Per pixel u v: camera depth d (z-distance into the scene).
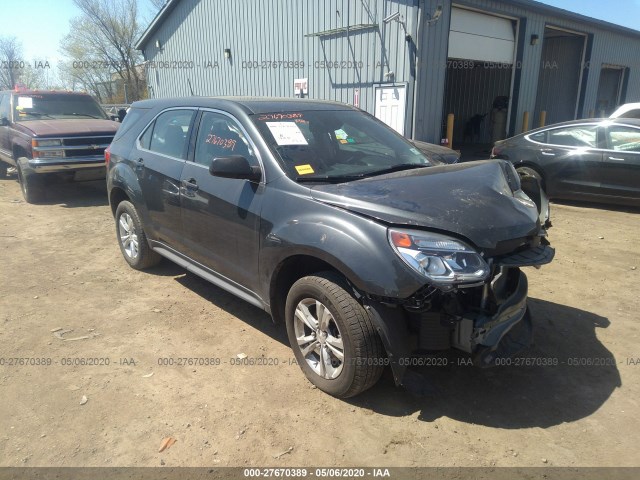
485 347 2.83
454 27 12.84
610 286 4.92
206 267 4.15
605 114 20.52
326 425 2.90
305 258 3.22
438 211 2.88
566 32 16.66
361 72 13.24
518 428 2.89
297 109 4.06
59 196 9.76
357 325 2.88
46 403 3.09
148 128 4.93
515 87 15.04
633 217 7.66
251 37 16.86
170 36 20.91
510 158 9.02
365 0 12.68
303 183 3.32
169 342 3.85
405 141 4.42
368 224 2.86
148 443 2.75
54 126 9.07
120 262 5.69
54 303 4.54
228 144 3.86
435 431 2.86
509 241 2.94
